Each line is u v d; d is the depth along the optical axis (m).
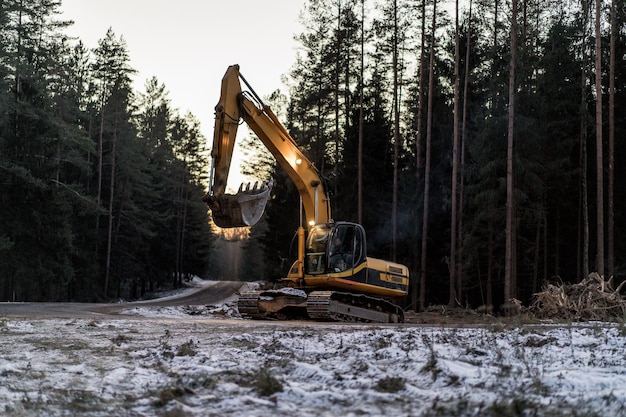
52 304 28.59
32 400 6.15
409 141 51.34
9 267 44.34
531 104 37.19
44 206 44.69
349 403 5.84
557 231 42.44
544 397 5.93
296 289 20.56
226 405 5.82
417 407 5.61
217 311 25.89
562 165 38.81
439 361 7.73
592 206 42.66
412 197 42.38
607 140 42.12
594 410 5.35
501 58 36.44
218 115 19.41
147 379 7.38
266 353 9.81
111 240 62.44
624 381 6.65
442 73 45.06
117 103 59.44
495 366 7.84
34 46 49.06
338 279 20.95
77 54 60.62
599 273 29.81
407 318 27.55
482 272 43.16
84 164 50.16
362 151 45.97
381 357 8.99
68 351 10.28
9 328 14.63
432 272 43.97
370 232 44.94
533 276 42.78
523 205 38.28
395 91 42.38
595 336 11.66
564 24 39.12
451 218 39.94
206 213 95.56
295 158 21.44
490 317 27.73
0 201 43.19
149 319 19.61
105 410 5.75
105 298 56.84
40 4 47.34
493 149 35.94
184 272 90.56
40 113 44.09
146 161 66.69
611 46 35.31
